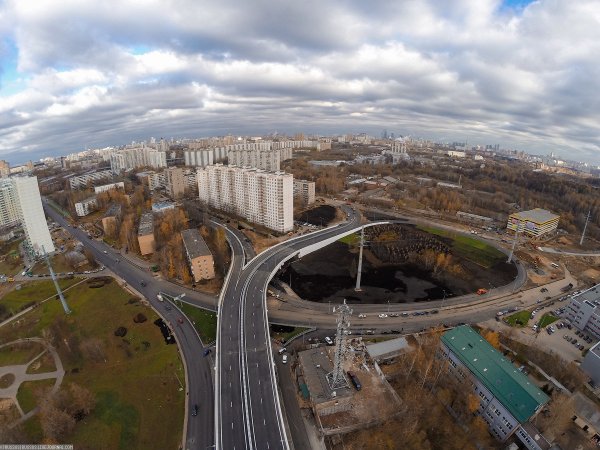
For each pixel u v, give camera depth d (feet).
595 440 352.08
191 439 337.31
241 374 384.68
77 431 348.18
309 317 535.19
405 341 461.78
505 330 505.25
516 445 336.70
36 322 528.63
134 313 533.14
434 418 357.41
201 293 588.50
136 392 392.88
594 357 416.87
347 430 343.26
